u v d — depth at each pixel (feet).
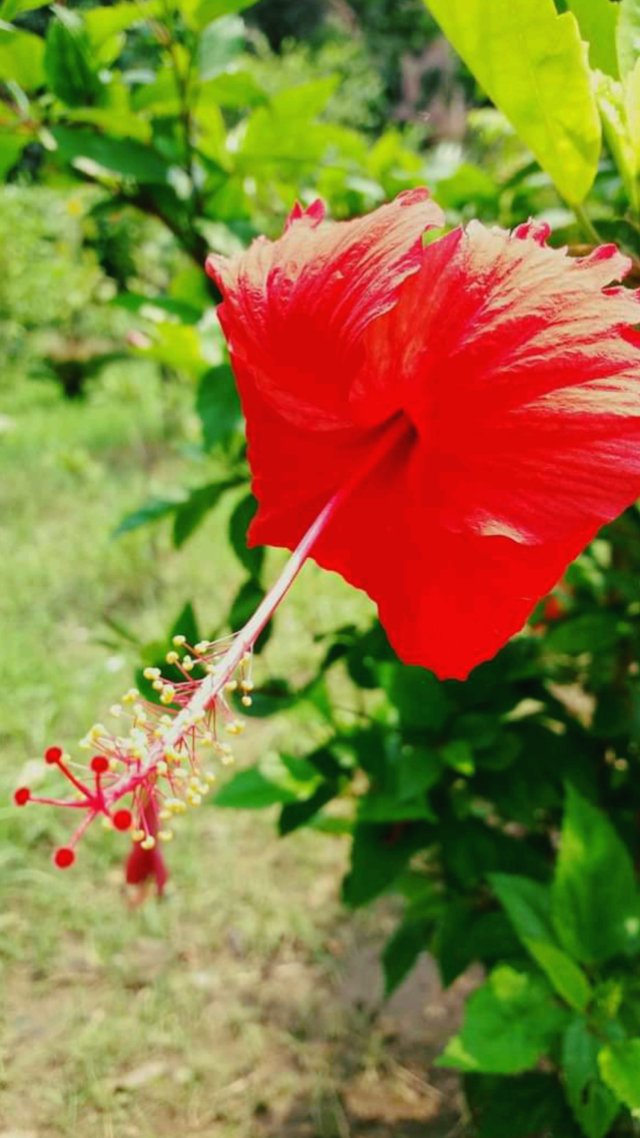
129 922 2.44
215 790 2.85
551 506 0.66
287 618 3.55
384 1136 1.93
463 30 0.89
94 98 1.44
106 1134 1.94
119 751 0.68
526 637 1.74
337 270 0.73
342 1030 2.17
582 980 1.34
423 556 0.74
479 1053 1.32
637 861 1.80
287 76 6.58
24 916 2.46
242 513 1.54
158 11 1.37
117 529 1.66
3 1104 2.01
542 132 0.94
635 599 1.62
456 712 1.64
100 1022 2.19
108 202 1.56
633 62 0.96
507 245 0.70
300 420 0.79
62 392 6.15
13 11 1.35
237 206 1.58
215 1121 1.98
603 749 1.80
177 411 5.57
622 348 0.66
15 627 3.57
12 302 6.24
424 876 1.83
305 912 2.49
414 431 0.78
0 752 2.93
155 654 1.50
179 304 1.61
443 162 1.90
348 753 1.66
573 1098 1.30
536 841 1.90
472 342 0.69
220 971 2.33
